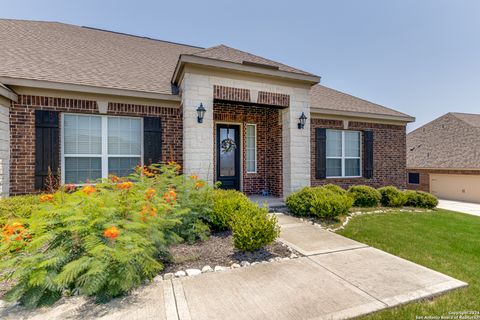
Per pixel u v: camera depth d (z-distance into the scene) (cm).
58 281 254
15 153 621
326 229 596
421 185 1756
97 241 284
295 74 786
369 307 272
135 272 307
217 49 808
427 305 283
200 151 692
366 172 1085
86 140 703
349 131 1088
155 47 1143
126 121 748
